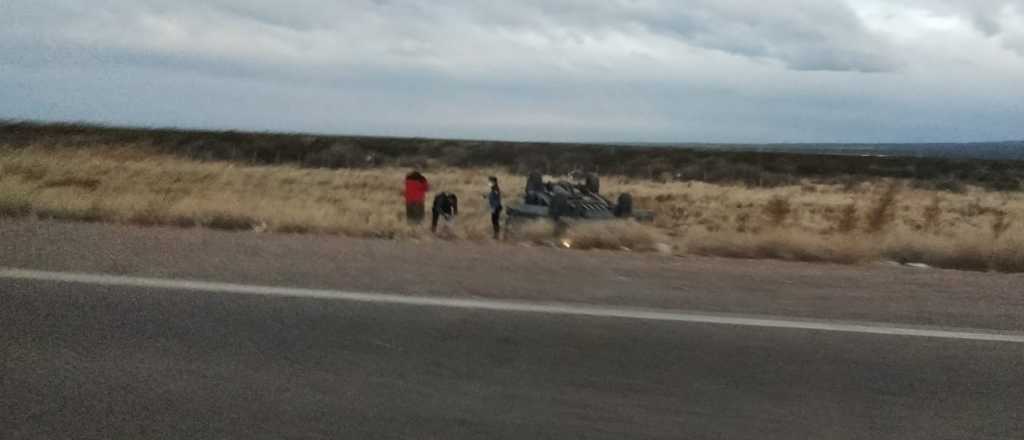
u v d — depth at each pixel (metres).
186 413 6.11
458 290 9.88
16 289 8.92
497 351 7.70
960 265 13.72
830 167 76.06
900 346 8.24
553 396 6.70
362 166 65.38
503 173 62.81
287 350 7.48
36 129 46.84
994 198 53.25
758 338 8.36
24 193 14.89
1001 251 13.85
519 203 22.88
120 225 13.77
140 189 22.42
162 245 11.77
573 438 5.95
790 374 7.38
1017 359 7.94
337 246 12.65
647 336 8.30
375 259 11.59
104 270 9.93
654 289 10.39
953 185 66.56
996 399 6.94
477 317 8.72
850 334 8.59
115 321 8.04
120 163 36.75
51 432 5.72
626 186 53.19
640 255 13.27
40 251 10.86
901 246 14.15
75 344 7.39
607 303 9.54
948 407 6.76
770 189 56.72
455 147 78.25
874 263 13.47
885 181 68.31
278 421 6.05
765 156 79.44
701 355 7.79
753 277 11.45
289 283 9.79
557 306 9.29
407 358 7.42
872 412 6.62
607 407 6.52
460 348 7.73
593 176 25.55
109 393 6.40
